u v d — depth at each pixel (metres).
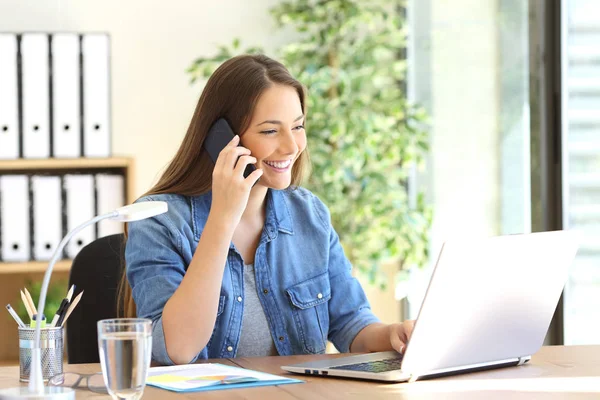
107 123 3.73
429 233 4.21
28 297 1.64
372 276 3.89
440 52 4.04
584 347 1.96
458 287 1.53
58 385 1.53
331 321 2.19
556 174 3.16
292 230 2.16
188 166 2.07
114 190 3.78
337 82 3.96
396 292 4.33
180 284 1.84
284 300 2.10
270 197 2.16
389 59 4.41
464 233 3.87
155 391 1.47
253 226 2.12
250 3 4.25
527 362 1.77
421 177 4.30
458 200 3.91
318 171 3.84
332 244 2.23
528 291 1.68
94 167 3.88
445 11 3.97
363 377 1.57
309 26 4.20
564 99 3.12
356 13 3.93
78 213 3.75
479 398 1.43
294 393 1.46
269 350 2.07
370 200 3.88
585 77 3.00
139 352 1.27
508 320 1.67
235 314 2.04
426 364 1.57
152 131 4.17
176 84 4.19
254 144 1.99
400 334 1.95
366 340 2.05
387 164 3.90
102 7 4.10
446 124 4.01
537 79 3.22
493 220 3.61
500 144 3.52
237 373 1.61
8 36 3.64
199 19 4.20
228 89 2.01
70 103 3.69
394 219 3.84
